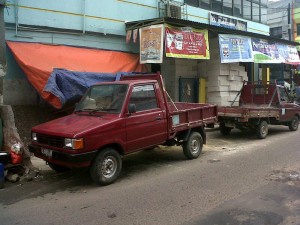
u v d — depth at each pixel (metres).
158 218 4.66
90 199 5.50
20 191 6.00
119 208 5.07
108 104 6.77
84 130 5.84
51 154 6.09
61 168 7.14
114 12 12.65
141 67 12.88
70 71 9.98
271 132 12.80
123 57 12.52
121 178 6.70
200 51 12.67
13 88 10.34
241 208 4.96
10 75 10.26
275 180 6.34
